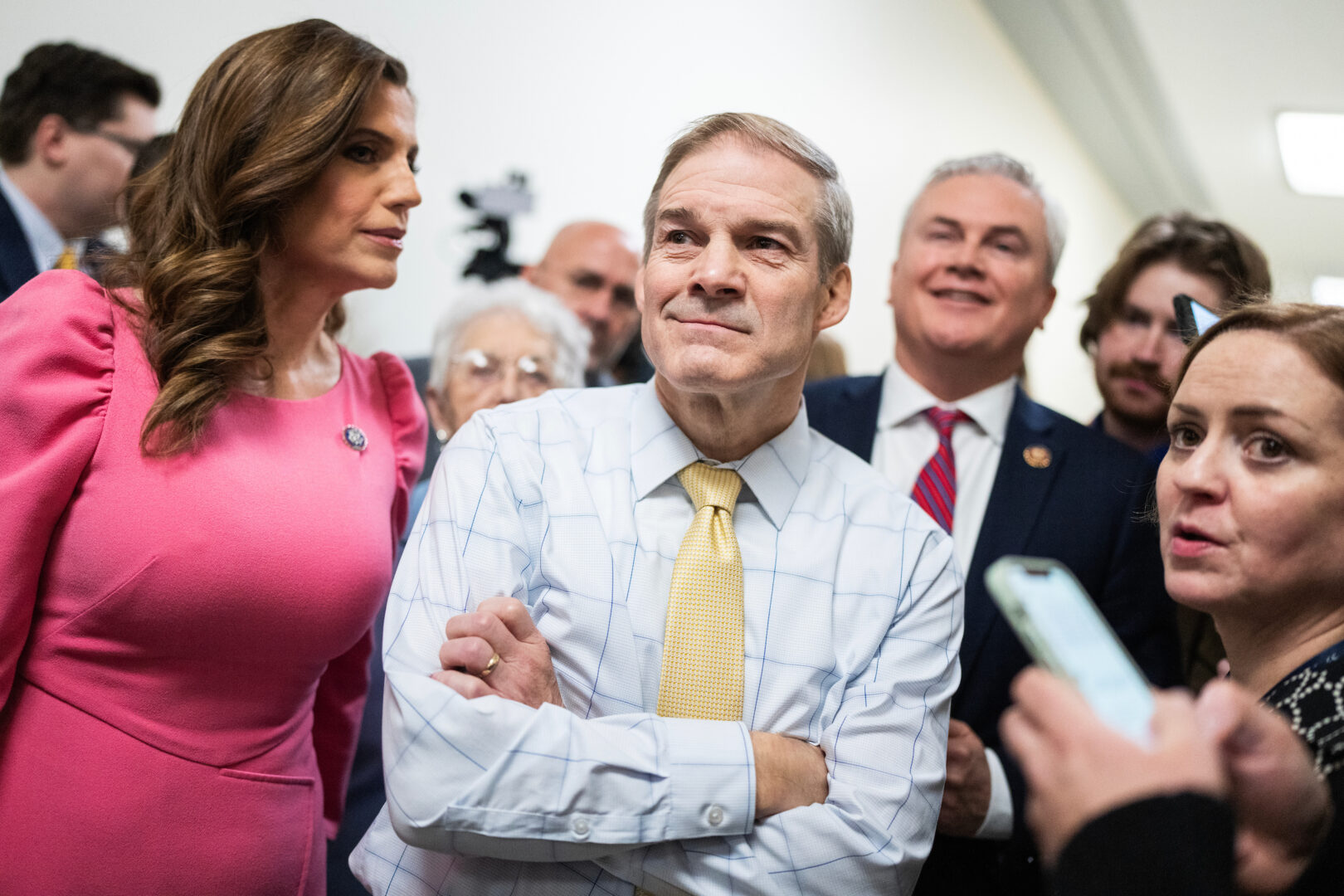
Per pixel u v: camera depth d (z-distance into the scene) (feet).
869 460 5.92
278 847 4.20
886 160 17.97
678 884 3.57
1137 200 28.73
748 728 3.81
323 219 4.16
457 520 3.95
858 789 3.72
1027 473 5.60
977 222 5.90
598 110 13.43
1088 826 2.41
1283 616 3.59
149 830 3.87
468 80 11.62
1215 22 17.29
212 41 9.72
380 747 5.54
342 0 10.49
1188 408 3.73
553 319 6.65
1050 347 22.20
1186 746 2.45
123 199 5.69
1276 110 20.54
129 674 3.88
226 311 3.96
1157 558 5.41
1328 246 26.68
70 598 3.82
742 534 4.11
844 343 16.49
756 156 3.96
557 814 3.44
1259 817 2.69
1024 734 2.57
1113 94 21.72
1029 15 19.38
